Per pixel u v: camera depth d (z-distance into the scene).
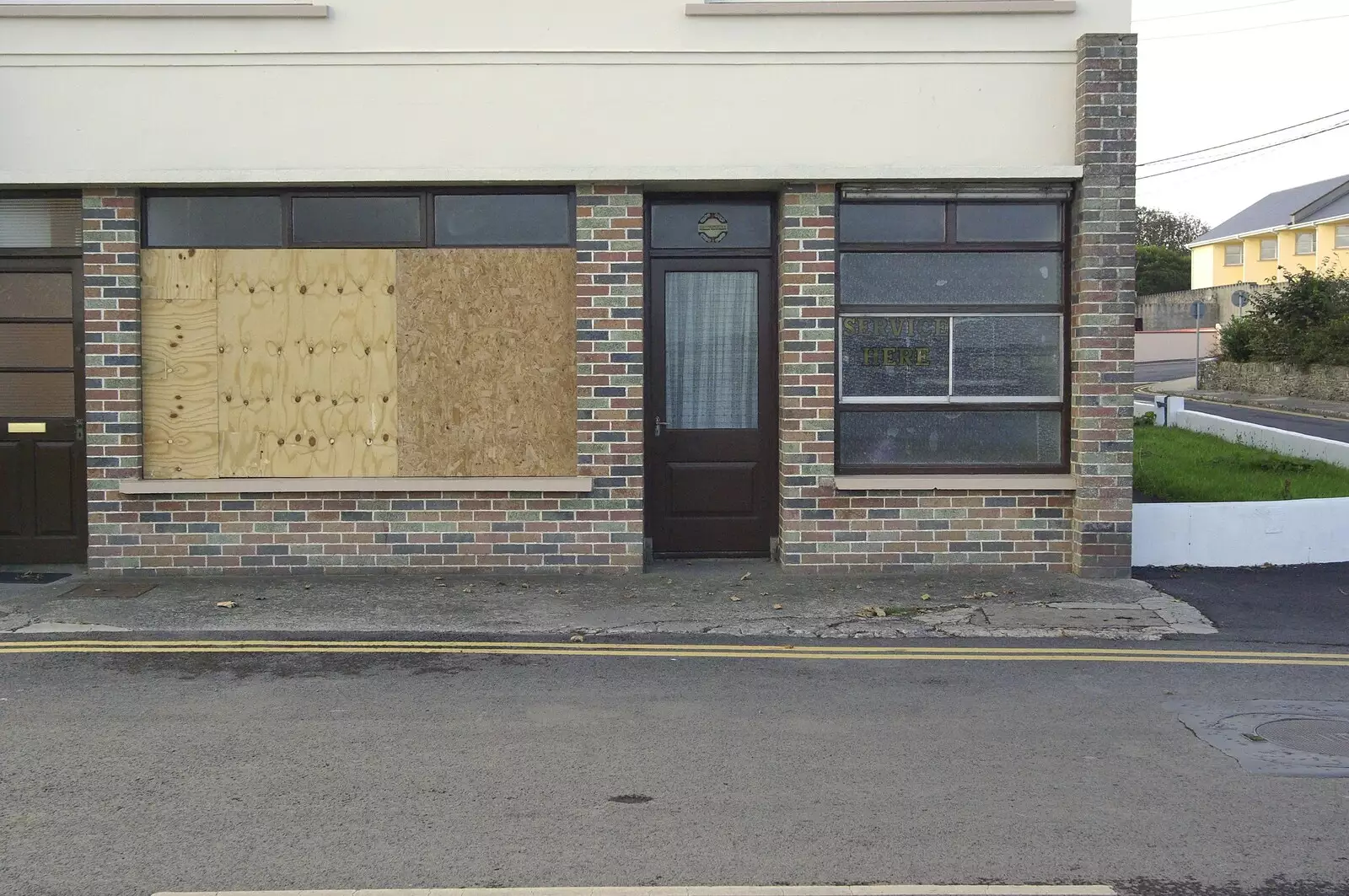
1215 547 9.95
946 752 5.45
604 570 9.54
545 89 9.43
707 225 9.92
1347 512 10.05
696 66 9.45
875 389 9.76
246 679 6.65
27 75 9.38
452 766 5.23
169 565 9.48
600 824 4.57
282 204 9.49
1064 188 9.59
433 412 9.54
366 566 9.52
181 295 9.50
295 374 9.52
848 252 9.69
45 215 9.55
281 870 4.15
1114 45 9.33
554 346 9.54
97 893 3.97
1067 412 9.73
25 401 9.67
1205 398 33.34
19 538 9.73
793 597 8.80
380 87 9.41
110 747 5.47
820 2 9.40
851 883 4.05
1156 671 6.91
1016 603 8.62
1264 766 5.26
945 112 9.51
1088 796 4.89
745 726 5.83
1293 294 34.09
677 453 10.01
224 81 9.39
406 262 9.50
